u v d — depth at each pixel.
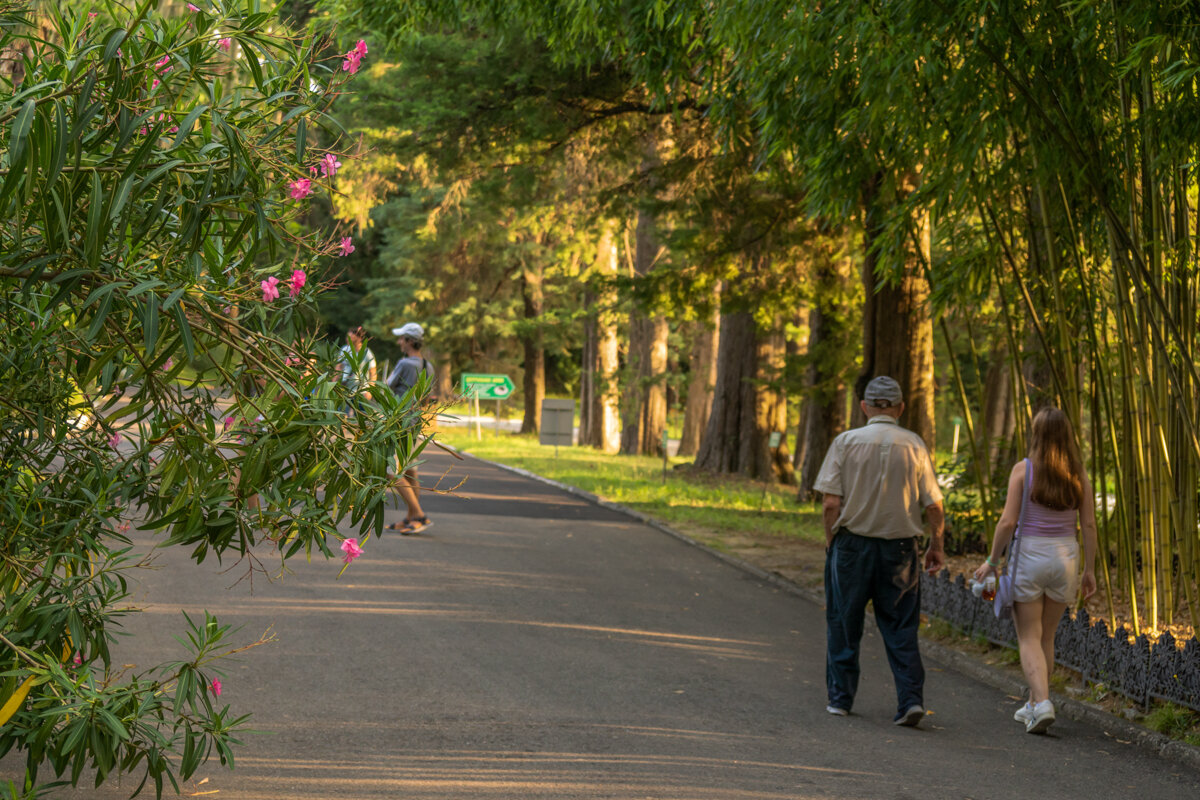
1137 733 6.52
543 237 49.44
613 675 7.61
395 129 20.59
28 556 3.79
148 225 3.03
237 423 3.70
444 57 18.11
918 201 8.54
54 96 2.85
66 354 3.65
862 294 19.53
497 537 14.44
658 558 13.66
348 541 3.71
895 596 6.84
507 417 72.81
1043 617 6.98
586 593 10.86
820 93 8.53
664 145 20.64
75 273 3.05
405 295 50.66
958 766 5.91
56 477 3.91
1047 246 8.30
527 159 20.23
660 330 39.78
